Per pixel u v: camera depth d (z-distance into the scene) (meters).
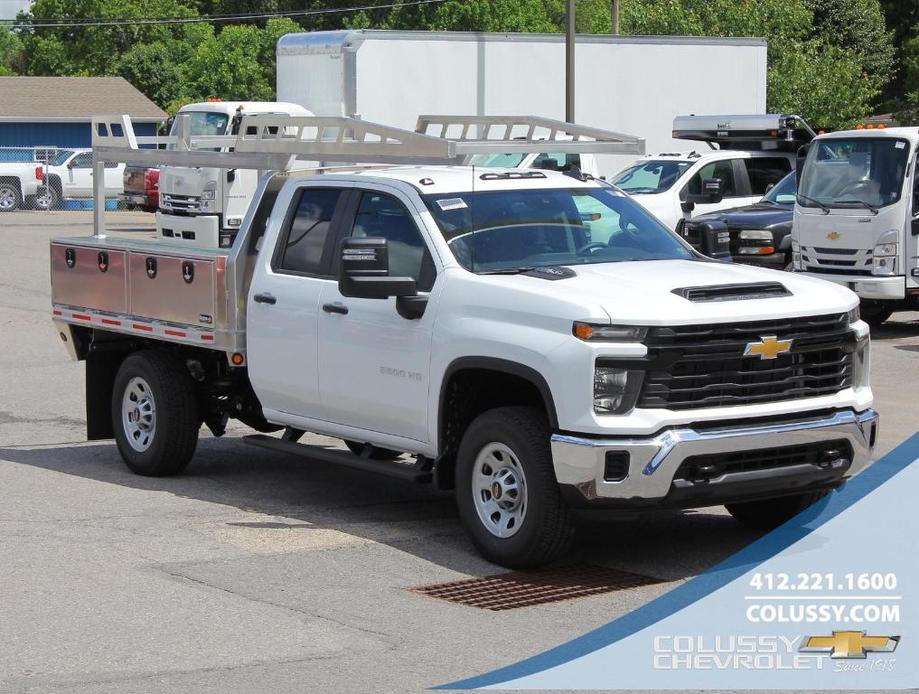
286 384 9.06
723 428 7.27
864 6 64.69
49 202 40.53
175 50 66.06
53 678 5.89
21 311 20.23
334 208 8.88
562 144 9.00
